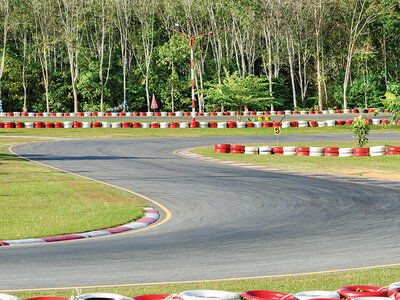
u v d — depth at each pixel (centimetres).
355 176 2361
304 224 1332
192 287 775
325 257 979
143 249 1059
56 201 1630
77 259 968
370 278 823
